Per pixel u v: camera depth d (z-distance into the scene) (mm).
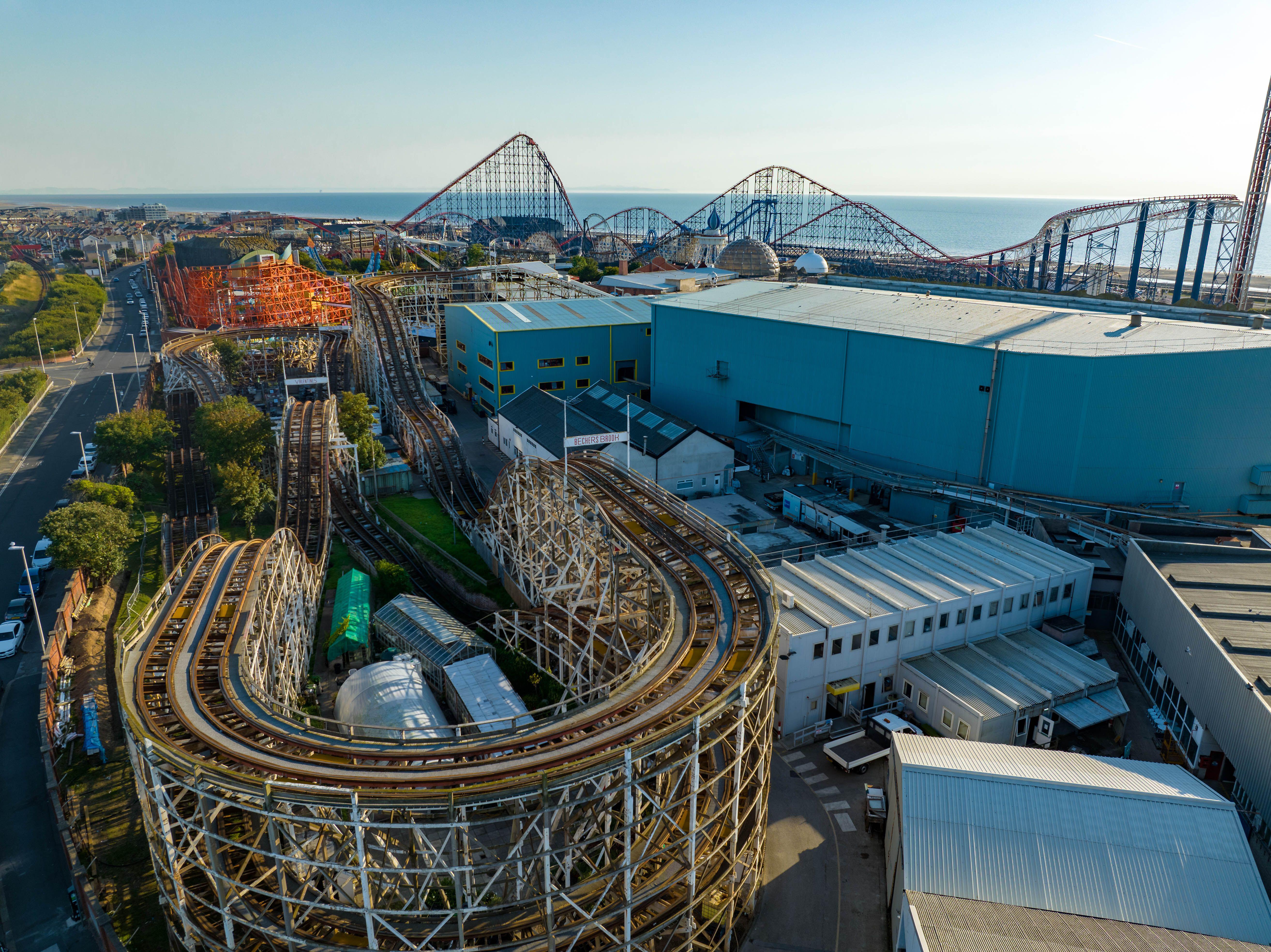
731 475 101938
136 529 93000
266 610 55531
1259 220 163125
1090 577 68438
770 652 41312
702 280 180500
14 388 151375
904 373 92812
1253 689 46062
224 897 33094
